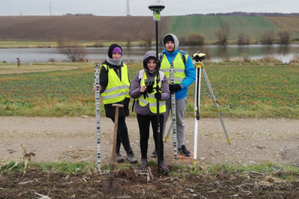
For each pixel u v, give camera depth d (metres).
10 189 3.71
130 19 109.44
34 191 3.62
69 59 54.81
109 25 104.50
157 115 4.08
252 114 8.21
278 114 8.27
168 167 4.50
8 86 19.70
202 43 80.94
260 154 5.27
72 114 8.28
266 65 37.31
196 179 4.08
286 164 4.81
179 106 4.93
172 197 3.52
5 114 8.20
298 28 98.81
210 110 8.68
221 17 107.56
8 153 5.26
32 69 36.44
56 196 3.52
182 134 5.11
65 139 6.09
